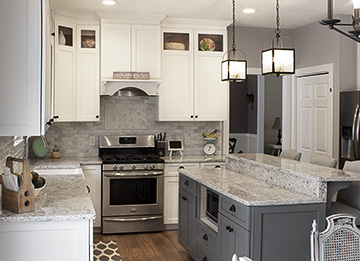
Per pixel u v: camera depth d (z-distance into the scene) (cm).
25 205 276
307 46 648
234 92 909
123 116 632
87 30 580
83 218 271
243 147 916
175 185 586
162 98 609
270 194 340
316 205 323
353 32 245
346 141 571
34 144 580
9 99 269
